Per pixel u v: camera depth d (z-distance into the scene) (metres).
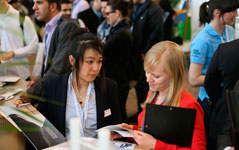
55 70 1.82
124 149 1.28
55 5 2.48
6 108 1.50
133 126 1.53
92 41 1.58
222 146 1.31
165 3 3.83
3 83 2.30
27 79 2.51
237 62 1.73
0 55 1.60
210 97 2.01
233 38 2.17
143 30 3.48
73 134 0.55
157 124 1.26
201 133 1.32
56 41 2.37
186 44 4.01
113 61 2.92
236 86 1.44
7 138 1.53
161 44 1.40
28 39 2.37
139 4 3.59
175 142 1.23
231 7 1.93
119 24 2.94
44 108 1.71
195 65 2.06
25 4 3.11
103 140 0.55
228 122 1.40
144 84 3.43
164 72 1.35
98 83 1.70
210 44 2.05
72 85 1.67
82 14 4.02
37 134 1.32
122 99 3.03
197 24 3.55
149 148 1.25
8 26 1.16
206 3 2.25
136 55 3.48
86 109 1.66
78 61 1.60
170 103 1.38
